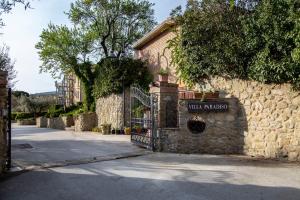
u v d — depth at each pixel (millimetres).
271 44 10852
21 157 11414
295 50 9914
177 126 13242
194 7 13344
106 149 13359
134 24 29391
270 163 10305
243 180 8070
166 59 19672
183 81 14555
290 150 10859
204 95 12578
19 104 43594
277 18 10672
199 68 13422
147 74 21688
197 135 12430
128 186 7590
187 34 13469
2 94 8969
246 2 12250
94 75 27484
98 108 25047
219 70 12703
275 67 10742
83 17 28578
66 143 15797
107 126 21375
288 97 10953
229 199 6594
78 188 7449
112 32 28609
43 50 29438
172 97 13484
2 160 8891
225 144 12305
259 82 11703
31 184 7789
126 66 21641
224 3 12578
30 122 38562
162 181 8000
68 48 29047
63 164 10086
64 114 30438
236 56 11883
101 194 7000
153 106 13023
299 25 9859
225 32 12430
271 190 7195
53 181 8055
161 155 11914
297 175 8594
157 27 19281
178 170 9242
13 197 6816
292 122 10844
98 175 8664
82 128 24797
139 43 22359
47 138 18766
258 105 11734
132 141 14812
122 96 21531
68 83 37875
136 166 9844
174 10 13727
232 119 12320
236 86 12414
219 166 9820
